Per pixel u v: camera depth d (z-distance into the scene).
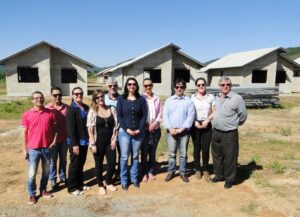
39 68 28.56
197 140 6.51
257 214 5.01
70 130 5.53
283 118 16.00
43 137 5.34
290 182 6.40
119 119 5.80
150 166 6.62
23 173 7.16
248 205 5.34
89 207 5.32
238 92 20.02
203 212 5.12
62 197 5.74
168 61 30.36
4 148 9.51
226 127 5.94
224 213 5.07
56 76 29.55
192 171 7.25
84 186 6.17
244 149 9.30
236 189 6.07
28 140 5.34
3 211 5.20
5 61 28.12
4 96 28.72
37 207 5.34
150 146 6.50
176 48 30.36
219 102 6.00
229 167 6.06
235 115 5.93
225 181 6.28
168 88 30.64
